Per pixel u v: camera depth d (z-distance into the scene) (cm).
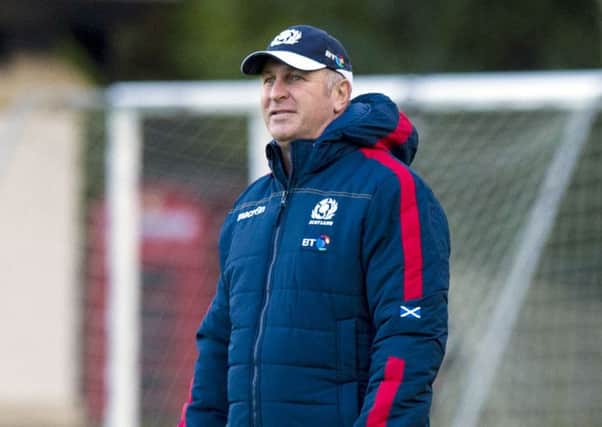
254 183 1451
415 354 1266
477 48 5244
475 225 2712
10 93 3675
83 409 3338
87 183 3416
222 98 2728
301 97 1368
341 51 1400
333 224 1318
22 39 3684
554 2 5281
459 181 2739
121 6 3728
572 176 2750
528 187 2659
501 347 2609
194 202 3284
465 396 2623
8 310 3381
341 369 1299
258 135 2730
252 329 1333
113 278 2800
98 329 3372
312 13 5259
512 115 2716
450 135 2748
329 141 1343
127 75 5412
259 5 5388
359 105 1392
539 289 2809
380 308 1290
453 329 2720
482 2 5238
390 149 1398
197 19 5403
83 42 3866
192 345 3294
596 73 2525
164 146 3231
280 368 1302
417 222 1301
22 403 3341
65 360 3369
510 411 2789
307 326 1303
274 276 1332
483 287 2695
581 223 2786
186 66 5388
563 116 2588
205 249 3300
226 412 1442
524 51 5297
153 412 3272
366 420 1253
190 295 3306
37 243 3400
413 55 5138
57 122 3362
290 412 1297
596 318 2802
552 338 2809
